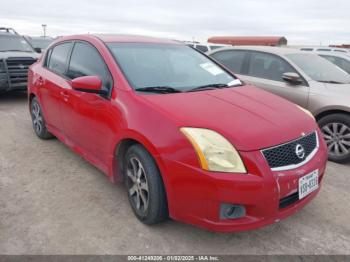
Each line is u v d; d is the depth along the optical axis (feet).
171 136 8.75
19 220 10.24
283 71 18.02
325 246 9.43
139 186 10.00
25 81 27.43
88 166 14.24
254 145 8.39
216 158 8.18
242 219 8.43
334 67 19.07
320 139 10.41
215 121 8.93
